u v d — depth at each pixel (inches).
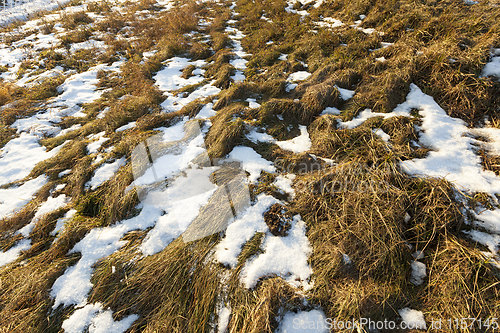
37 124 191.2
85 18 387.2
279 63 209.5
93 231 113.5
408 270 87.5
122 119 174.1
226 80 204.1
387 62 165.8
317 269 91.0
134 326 86.2
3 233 119.1
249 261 94.3
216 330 81.7
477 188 97.6
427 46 162.6
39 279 97.6
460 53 141.1
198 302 87.5
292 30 256.8
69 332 85.9
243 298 85.4
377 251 89.8
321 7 291.3
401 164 111.6
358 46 193.8
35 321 88.7
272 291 83.8
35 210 127.3
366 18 231.0
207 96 191.3
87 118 193.9
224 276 91.7
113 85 233.3
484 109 124.0
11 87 232.5
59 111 204.1
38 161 159.3
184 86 213.8
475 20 163.8
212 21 344.8
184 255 97.7
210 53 263.4
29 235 118.0
